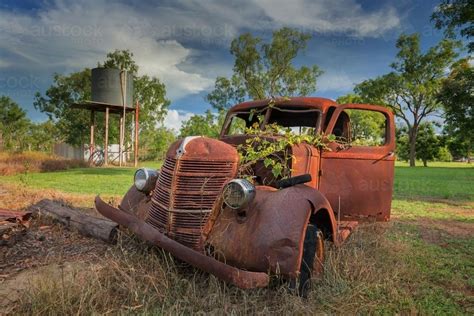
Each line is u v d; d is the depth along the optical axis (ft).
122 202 13.52
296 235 9.66
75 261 12.91
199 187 11.19
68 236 16.02
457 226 23.29
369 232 17.43
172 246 9.84
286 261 9.45
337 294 10.78
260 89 103.30
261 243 9.55
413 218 25.90
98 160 92.07
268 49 100.63
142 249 12.25
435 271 13.66
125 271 10.85
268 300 10.01
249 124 18.43
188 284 10.36
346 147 16.14
